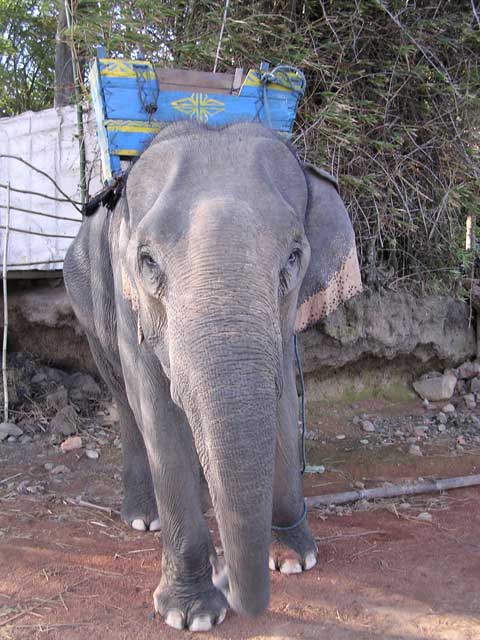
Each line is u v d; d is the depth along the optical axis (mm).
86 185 4457
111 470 3949
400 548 2848
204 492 3539
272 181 1819
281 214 1696
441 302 5184
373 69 4531
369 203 4668
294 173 1975
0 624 2275
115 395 3348
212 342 1478
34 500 3451
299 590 2496
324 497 3385
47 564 2717
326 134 4223
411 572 2623
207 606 2281
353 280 2301
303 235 1785
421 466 3955
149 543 2967
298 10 4398
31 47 7879
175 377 1567
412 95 4629
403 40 4297
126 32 3984
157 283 1682
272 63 4168
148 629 2260
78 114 4484
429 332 5160
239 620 2307
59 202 4754
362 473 3867
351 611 2336
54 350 5336
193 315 1509
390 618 2287
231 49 4074
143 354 2229
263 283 1558
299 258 1772
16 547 2865
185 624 2260
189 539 2314
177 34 4285
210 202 1635
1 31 7727
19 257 4891
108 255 2936
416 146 4586
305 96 4371
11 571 2650
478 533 2994
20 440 4379
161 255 1640
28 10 7543
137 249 1715
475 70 4660
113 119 2406
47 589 2516
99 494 3580
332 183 2299
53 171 4738
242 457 1431
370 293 4906
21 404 4773
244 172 1768
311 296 2213
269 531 1494
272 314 1553
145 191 1876
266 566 1499
